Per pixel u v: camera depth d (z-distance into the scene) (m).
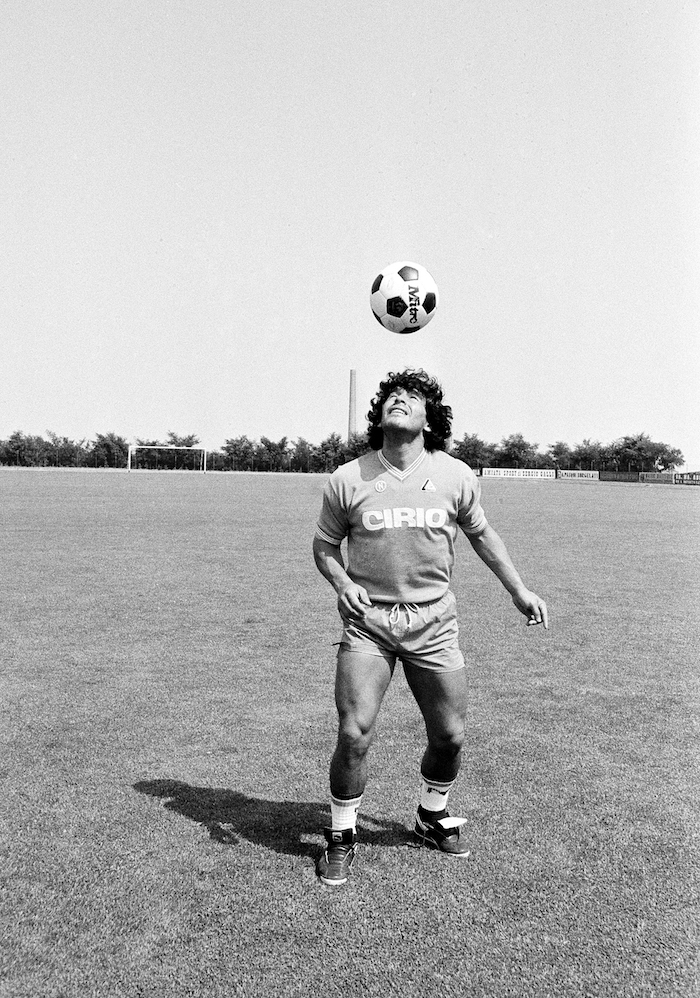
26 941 3.29
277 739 5.80
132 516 27.39
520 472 101.00
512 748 5.68
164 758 5.41
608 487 68.00
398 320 5.07
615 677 7.70
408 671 4.02
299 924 3.43
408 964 3.16
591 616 10.90
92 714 6.37
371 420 4.14
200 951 3.23
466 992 3.00
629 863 4.00
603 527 25.69
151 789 4.88
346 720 3.85
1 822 4.39
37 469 99.50
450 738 4.02
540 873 3.89
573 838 4.27
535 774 5.18
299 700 6.79
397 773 5.18
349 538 4.13
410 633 3.90
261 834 4.28
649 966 3.16
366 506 3.96
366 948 3.26
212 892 3.68
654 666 8.14
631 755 5.55
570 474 98.94
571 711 6.59
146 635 9.38
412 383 3.97
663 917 3.51
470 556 18.12
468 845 4.12
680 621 10.57
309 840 4.22
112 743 5.70
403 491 3.94
